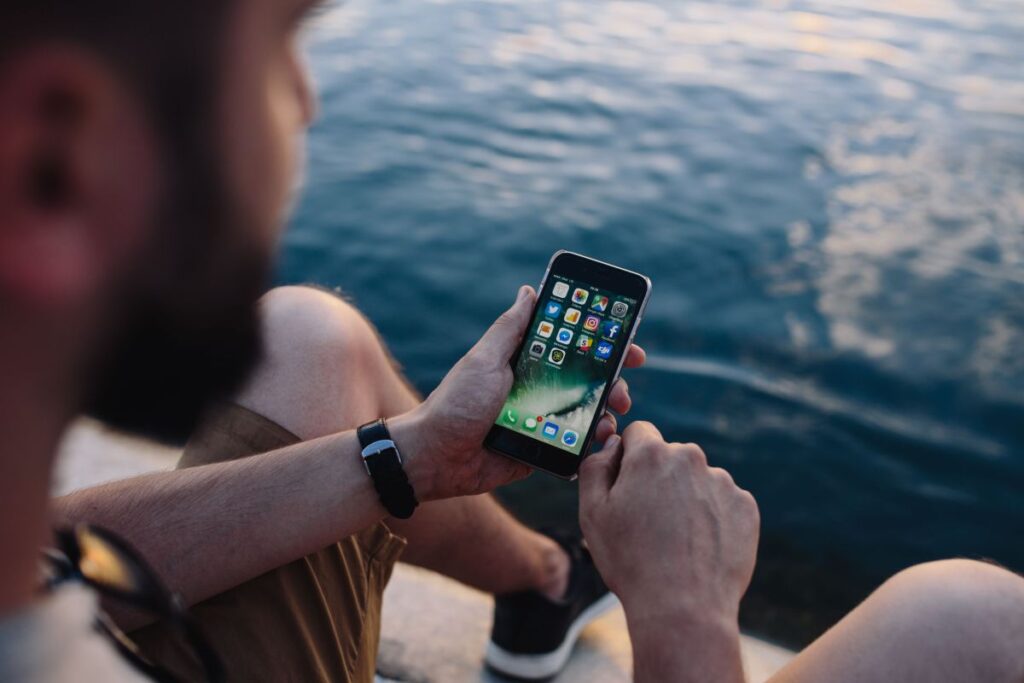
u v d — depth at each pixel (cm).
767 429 322
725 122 588
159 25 44
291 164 54
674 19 796
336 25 747
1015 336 367
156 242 47
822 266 419
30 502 51
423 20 768
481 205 473
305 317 140
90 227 45
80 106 43
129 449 212
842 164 527
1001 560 273
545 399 130
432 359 363
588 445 127
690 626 98
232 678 115
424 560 159
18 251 43
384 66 662
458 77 650
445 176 504
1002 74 670
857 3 852
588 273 133
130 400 52
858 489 300
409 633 191
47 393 48
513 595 176
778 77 665
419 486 122
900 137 563
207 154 46
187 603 115
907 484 302
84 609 54
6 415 48
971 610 88
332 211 460
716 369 352
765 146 552
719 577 102
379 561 136
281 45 51
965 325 374
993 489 300
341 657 124
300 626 120
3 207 43
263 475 118
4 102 42
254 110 49
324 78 638
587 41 734
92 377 50
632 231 453
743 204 480
